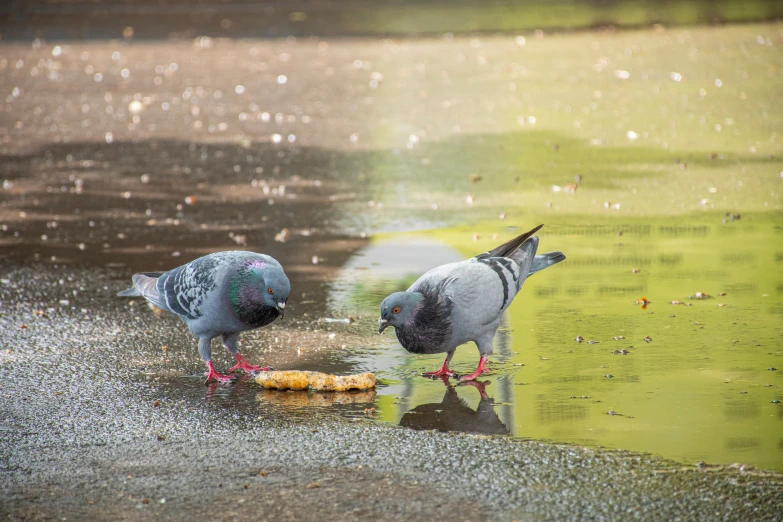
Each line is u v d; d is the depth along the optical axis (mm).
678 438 7051
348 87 27500
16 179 17234
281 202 15633
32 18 44281
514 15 44094
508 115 23078
